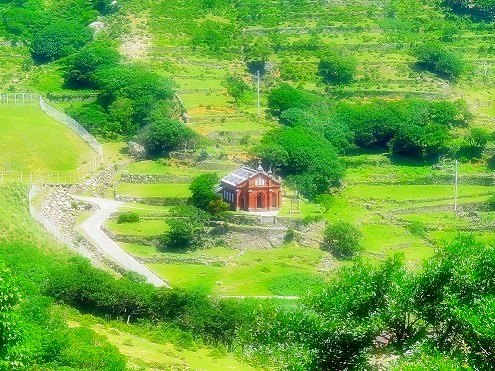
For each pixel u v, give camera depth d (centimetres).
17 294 11412
